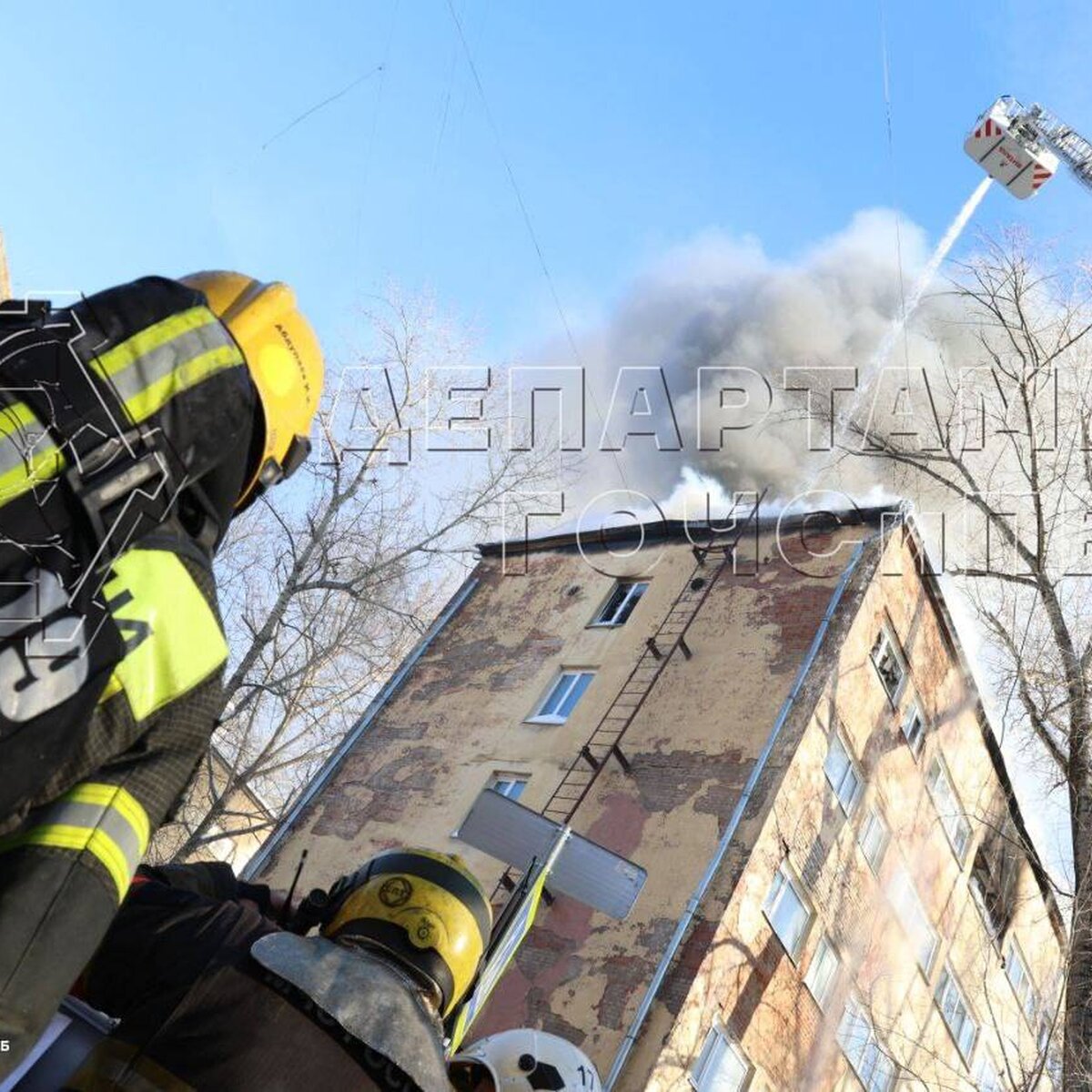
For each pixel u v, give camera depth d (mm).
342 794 21016
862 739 18359
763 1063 16062
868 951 18141
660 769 17781
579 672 20312
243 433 1468
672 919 15844
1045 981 22688
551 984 15930
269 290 1666
